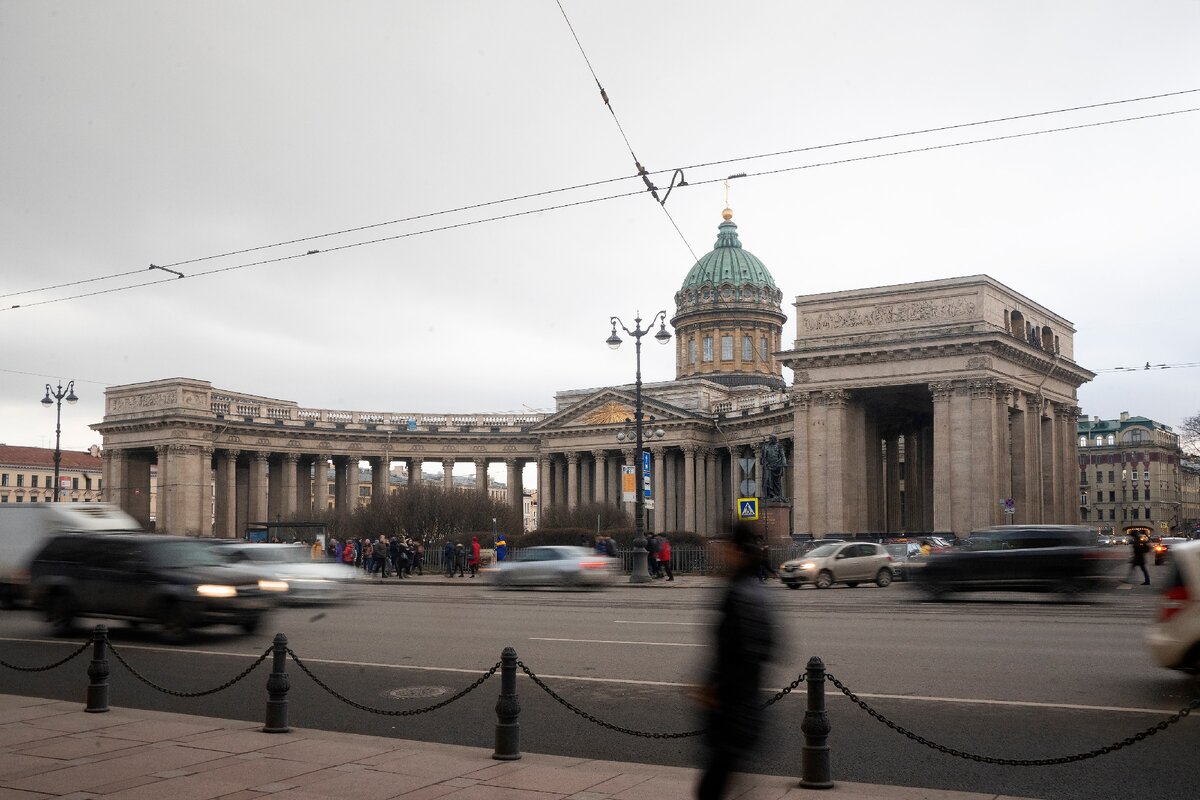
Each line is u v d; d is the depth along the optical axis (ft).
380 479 419.13
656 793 37.47
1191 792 38.40
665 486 390.21
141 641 90.02
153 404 383.45
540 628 92.89
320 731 49.85
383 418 424.05
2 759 43.62
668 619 100.12
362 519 321.32
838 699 56.03
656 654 73.92
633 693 59.26
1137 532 149.18
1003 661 67.36
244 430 385.91
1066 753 43.86
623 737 49.34
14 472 515.50
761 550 32.65
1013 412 265.34
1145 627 85.87
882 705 53.93
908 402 284.20
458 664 71.41
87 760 43.37
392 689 62.59
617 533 249.55
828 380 263.70
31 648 86.43
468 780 39.65
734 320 435.12
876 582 160.04
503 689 44.14
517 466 443.32
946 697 55.57
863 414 269.44
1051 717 50.42
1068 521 293.02
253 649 82.99
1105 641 76.79
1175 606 56.59
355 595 149.69
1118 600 118.42
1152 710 51.67
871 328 258.78
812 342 265.54
